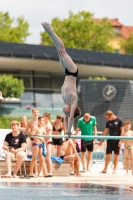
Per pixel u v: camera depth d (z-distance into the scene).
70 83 19.36
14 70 87.75
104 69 92.56
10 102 82.94
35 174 29.64
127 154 34.06
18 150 29.22
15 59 83.06
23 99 85.81
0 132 36.38
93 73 94.81
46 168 31.47
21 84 80.25
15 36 153.75
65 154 32.31
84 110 77.56
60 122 33.62
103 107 77.50
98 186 22.61
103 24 166.75
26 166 30.25
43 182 24.67
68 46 152.62
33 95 87.44
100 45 157.62
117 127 34.62
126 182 26.39
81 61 88.81
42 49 90.06
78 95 78.69
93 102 77.75
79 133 38.88
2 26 156.75
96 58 92.94
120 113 77.19
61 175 31.59
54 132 33.62
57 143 33.69
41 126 29.73
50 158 30.23
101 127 76.81
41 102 87.62
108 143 34.88
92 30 157.50
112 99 77.56
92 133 36.00
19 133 29.61
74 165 31.81
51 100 89.00
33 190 19.81
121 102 77.31
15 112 79.25
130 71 94.31
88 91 78.19
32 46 91.00
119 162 46.88
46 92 89.19
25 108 80.19
